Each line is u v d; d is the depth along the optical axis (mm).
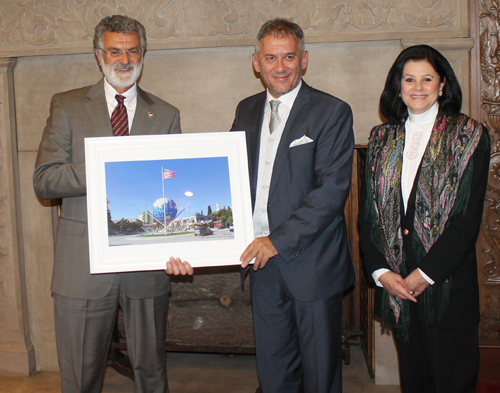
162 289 1908
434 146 1602
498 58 2344
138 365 1911
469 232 1549
